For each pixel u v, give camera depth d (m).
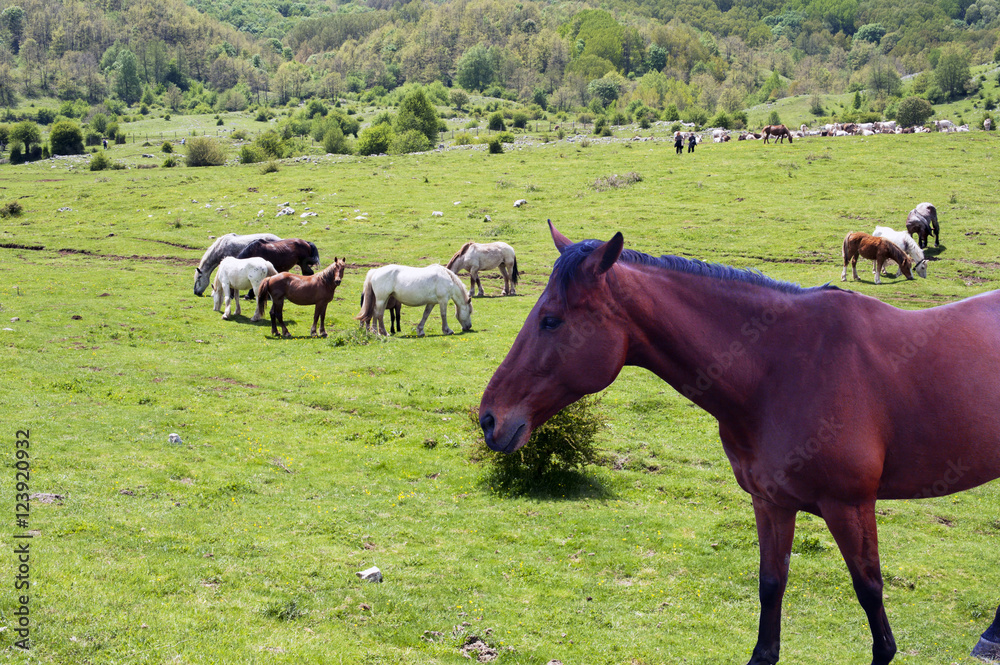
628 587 8.69
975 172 46.50
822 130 75.19
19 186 61.12
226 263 23.41
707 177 49.25
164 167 78.25
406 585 8.12
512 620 7.52
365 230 40.59
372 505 10.75
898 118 86.19
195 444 12.62
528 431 4.15
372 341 20.83
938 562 9.40
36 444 11.52
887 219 37.94
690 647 7.11
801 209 40.78
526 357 4.12
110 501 9.62
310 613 7.14
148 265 33.38
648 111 160.50
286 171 63.88
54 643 5.80
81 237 40.00
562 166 57.12
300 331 22.25
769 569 4.54
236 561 8.20
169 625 6.37
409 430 14.27
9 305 23.05
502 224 40.84
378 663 6.28
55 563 7.37
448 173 57.53
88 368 16.95
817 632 7.68
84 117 176.00
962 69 151.62
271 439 13.37
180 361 18.17
